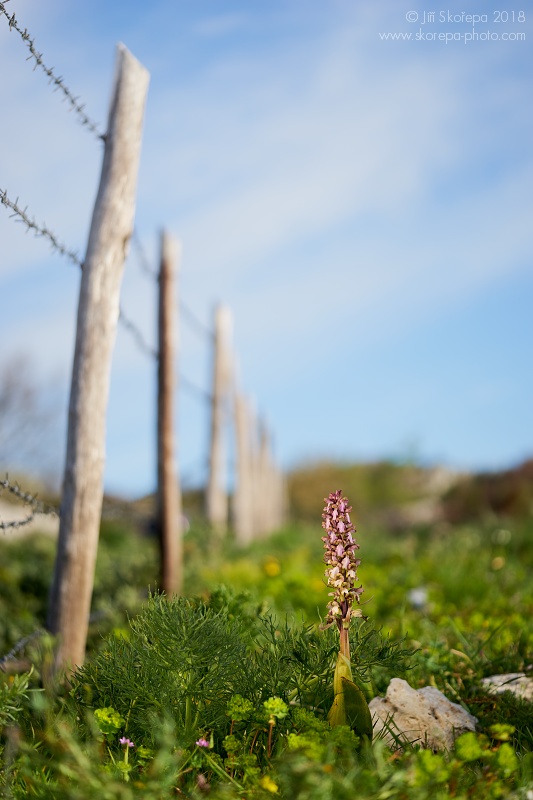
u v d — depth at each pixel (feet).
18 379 37.88
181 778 8.97
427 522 64.18
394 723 10.08
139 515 25.13
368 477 99.40
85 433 14.79
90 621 18.22
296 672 10.68
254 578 24.95
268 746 9.38
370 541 40.50
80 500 14.71
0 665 13.52
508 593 23.94
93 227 14.98
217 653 10.36
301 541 47.50
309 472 102.27
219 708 10.17
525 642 15.16
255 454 53.11
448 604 21.24
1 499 37.42
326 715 10.22
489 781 8.50
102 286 14.92
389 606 20.07
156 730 9.57
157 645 10.41
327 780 7.49
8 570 25.55
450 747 10.04
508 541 35.99
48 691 11.60
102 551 30.83
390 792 7.59
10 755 9.24
